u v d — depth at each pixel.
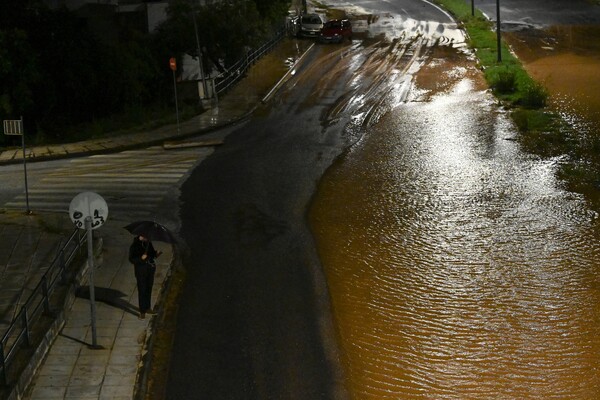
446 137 32.34
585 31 55.09
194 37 43.72
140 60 40.09
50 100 36.34
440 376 14.45
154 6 44.84
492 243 21.12
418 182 26.58
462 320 16.70
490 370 14.66
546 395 13.81
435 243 21.17
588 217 23.17
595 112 36.12
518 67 44.62
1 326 15.28
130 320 15.97
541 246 20.88
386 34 56.25
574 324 16.45
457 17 61.56
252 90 41.50
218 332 15.87
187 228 22.16
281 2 54.91
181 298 17.53
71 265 17.78
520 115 35.12
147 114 36.94
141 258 15.84
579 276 18.91
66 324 15.70
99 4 43.47
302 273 19.03
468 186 26.12
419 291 18.16
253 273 19.00
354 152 30.39
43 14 37.84
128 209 23.73
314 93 40.72
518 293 18.02
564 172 27.67
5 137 32.97
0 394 12.20
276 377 14.16
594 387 14.05
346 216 23.25
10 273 18.22
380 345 15.56
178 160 29.39
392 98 39.44
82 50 37.53
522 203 24.45
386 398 13.66
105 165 28.81
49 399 12.93
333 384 13.98
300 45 52.78
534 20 59.31
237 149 30.91
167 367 14.42
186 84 42.38
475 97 39.22
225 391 13.64
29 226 21.69
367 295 17.91
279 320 16.48
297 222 22.70
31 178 27.25
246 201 24.52
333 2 71.38
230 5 46.75
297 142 31.94
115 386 13.40
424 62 47.31
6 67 33.53
